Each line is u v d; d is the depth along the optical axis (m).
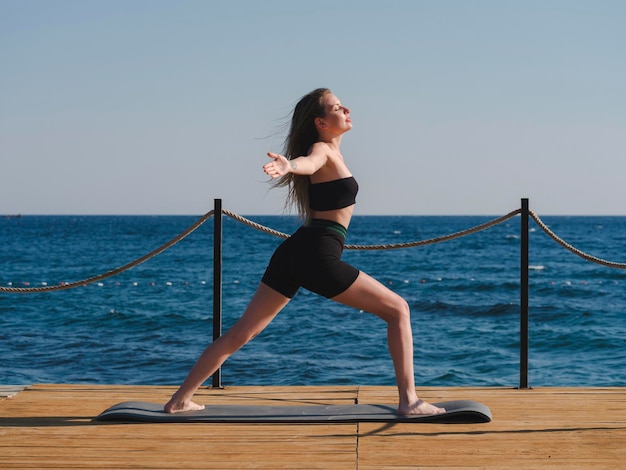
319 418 4.04
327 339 13.37
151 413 4.13
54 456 3.49
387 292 3.96
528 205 4.97
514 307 19.58
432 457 3.46
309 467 3.33
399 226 109.94
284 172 3.38
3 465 3.36
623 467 3.32
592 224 128.00
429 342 13.63
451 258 43.97
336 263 3.80
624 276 31.06
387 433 3.83
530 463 3.37
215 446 3.63
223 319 16.84
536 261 41.41
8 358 11.38
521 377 5.01
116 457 3.47
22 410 4.37
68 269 34.56
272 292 3.97
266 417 4.06
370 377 10.14
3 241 61.97
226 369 10.68
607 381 9.98
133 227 103.94
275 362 11.15
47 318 16.61
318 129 3.92
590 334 14.52
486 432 3.86
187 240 64.31
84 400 4.63
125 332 14.62
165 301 20.83
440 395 4.75
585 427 3.96
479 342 13.60
